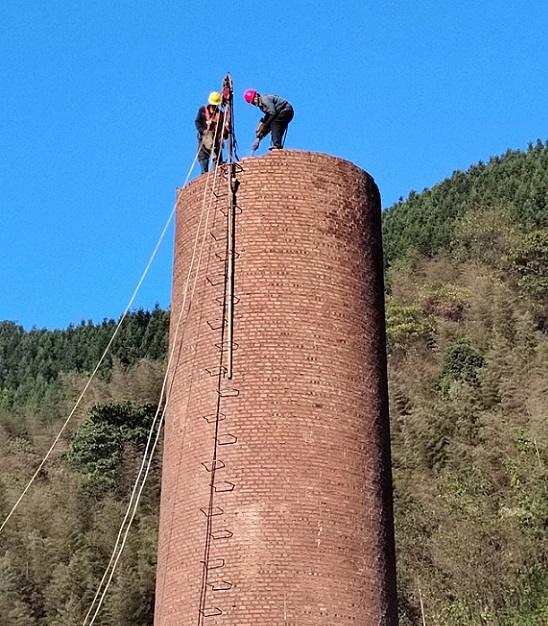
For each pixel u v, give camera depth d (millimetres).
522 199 112125
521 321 85688
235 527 21438
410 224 118062
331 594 21094
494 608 51469
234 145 24594
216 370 22656
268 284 23047
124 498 70375
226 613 20891
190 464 22312
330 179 24188
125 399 87062
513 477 59344
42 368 110438
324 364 22672
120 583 58906
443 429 69688
